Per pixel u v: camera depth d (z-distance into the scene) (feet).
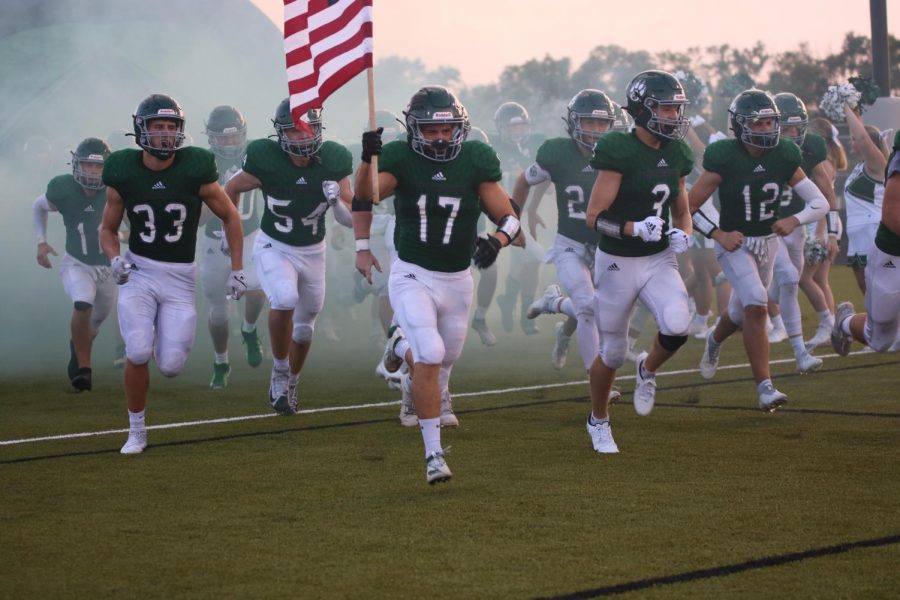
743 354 39.14
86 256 34.37
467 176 21.02
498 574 15.29
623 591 14.49
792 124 33.30
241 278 25.73
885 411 27.40
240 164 35.91
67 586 15.15
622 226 21.89
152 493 20.38
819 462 21.84
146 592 14.85
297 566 15.81
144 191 24.06
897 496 19.08
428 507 18.98
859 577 14.90
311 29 22.68
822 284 40.16
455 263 21.30
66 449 24.80
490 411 28.94
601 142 22.63
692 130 43.96
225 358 34.81
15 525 18.28
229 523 18.20
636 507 18.65
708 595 14.30
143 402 24.41
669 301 22.67
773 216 27.63
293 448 24.49
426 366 20.29
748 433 25.04
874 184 38.47
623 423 26.66
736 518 17.84
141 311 24.22
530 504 19.02
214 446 24.86
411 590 14.70
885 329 26.04
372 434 26.07
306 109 23.79
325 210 29.12
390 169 20.93
